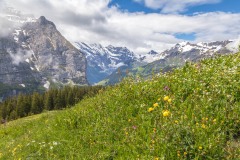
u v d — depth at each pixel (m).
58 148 10.99
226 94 9.59
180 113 9.24
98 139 10.31
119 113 11.35
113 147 9.58
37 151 11.52
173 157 7.61
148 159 7.87
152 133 8.89
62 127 12.87
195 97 9.97
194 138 7.82
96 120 11.87
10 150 13.76
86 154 9.84
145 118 10.10
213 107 9.22
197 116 8.95
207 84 10.74
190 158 7.49
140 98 11.67
